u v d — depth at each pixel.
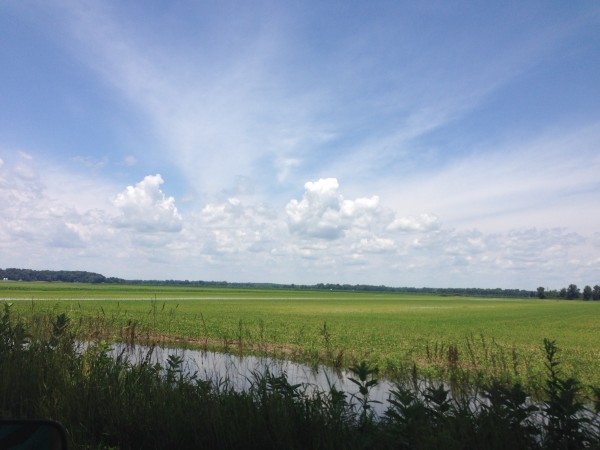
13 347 7.24
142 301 60.41
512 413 4.62
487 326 34.41
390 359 15.27
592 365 15.53
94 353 7.36
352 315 45.41
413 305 84.94
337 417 4.96
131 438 4.89
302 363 13.91
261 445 4.59
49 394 5.57
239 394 5.77
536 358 17.08
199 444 4.62
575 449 4.42
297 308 58.69
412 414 4.55
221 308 51.91
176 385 6.25
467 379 7.32
